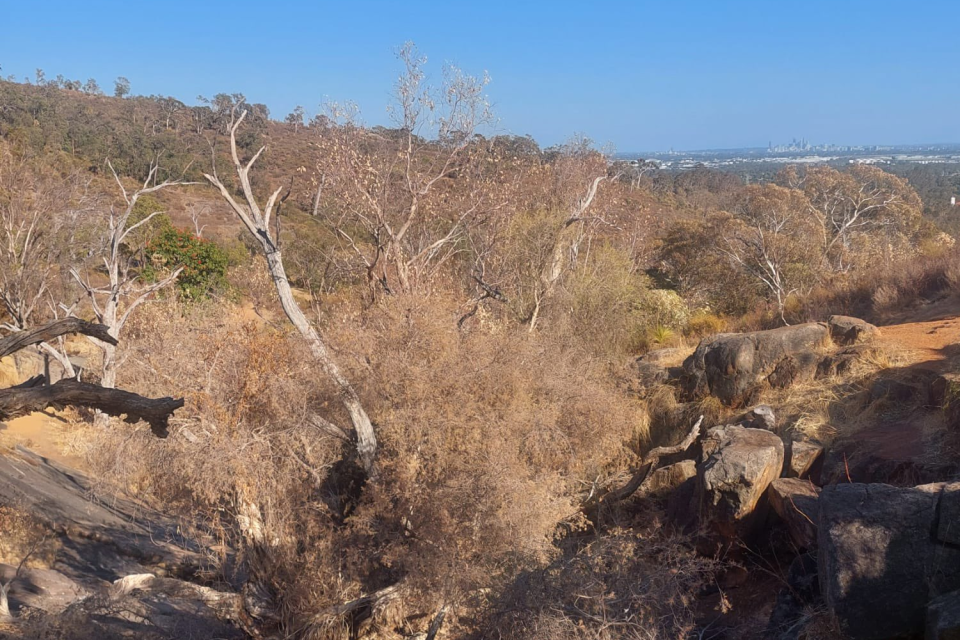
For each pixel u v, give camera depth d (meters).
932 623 4.59
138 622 8.20
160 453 8.09
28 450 15.68
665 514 9.41
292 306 8.80
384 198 13.71
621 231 21.14
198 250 29.05
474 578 7.46
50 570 10.09
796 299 18.56
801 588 6.07
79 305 23.42
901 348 11.02
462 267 16.77
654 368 13.87
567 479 9.62
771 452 7.84
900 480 7.88
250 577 8.28
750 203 40.53
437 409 8.80
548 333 13.74
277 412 8.30
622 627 5.86
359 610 8.49
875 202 43.62
